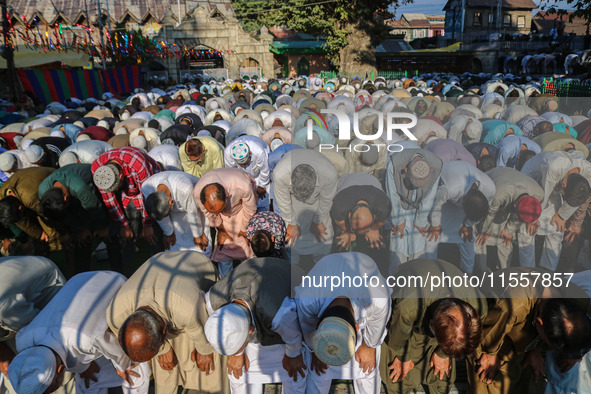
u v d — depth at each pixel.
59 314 2.35
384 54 31.02
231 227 3.98
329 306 2.01
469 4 36.00
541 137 3.04
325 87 16.50
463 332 1.96
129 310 2.38
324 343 1.90
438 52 31.17
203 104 10.99
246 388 2.70
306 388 2.69
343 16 22.81
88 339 2.30
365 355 2.53
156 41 25.84
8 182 4.12
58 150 5.48
